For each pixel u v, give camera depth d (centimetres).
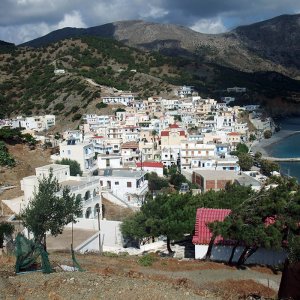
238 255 4197
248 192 5369
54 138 16100
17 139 11325
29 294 2544
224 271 3728
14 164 9175
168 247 4828
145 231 5303
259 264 4059
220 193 5403
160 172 12925
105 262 3841
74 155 9900
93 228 5675
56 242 4981
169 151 15488
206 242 4262
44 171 6769
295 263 2784
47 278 2809
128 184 9000
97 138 16288
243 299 2816
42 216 3944
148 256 4100
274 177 4950
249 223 3769
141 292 2581
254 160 16425
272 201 3753
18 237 3266
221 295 2820
